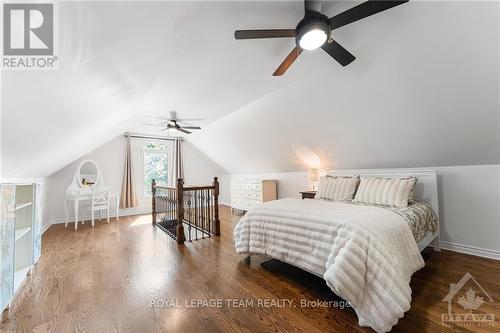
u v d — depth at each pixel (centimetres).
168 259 262
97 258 267
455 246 276
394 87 237
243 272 227
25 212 228
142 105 341
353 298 146
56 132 224
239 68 238
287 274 221
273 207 240
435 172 284
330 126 330
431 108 237
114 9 107
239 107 375
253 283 204
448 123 242
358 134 316
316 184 431
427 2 158
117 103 256
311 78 268
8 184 165
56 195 468
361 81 248
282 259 209
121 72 180
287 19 166
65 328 146
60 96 160
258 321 152
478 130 232
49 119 186
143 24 132
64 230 404
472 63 187
